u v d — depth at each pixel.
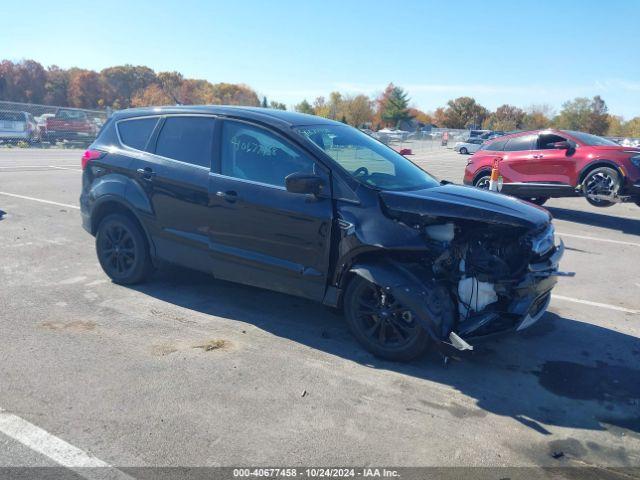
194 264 5.07
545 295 4.47
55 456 2.92
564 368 4.25
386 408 3.54
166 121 5.36
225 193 4.72
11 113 25.38
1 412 3.29
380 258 4.15
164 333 4.52
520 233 4.21
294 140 4.54
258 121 4.78
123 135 5.64
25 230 7.82
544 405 3.69
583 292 6.19
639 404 3.75
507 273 4.16
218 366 3.99
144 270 5.50
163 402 3.47
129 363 3.97
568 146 10.31
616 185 9.85
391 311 4.10
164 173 5.13
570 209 12.40
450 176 19.52
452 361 4.27
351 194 4.23
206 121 5.08
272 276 4.60
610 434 3.38
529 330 4.99
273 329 4.71
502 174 11.41
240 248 4.73
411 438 3.22
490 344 4.63
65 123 27.31
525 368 4.22
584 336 4.89
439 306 3.90
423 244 3.92
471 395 3.77
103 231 5.65
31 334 4.39
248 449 3.05
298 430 3.24
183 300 5.29
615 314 5.50
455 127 94.38
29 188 11.48
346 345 4.45
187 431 3.18
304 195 4.37
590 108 85.19
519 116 92.75
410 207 4.07
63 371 3.81
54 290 5.43
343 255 4.20
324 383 3.82
